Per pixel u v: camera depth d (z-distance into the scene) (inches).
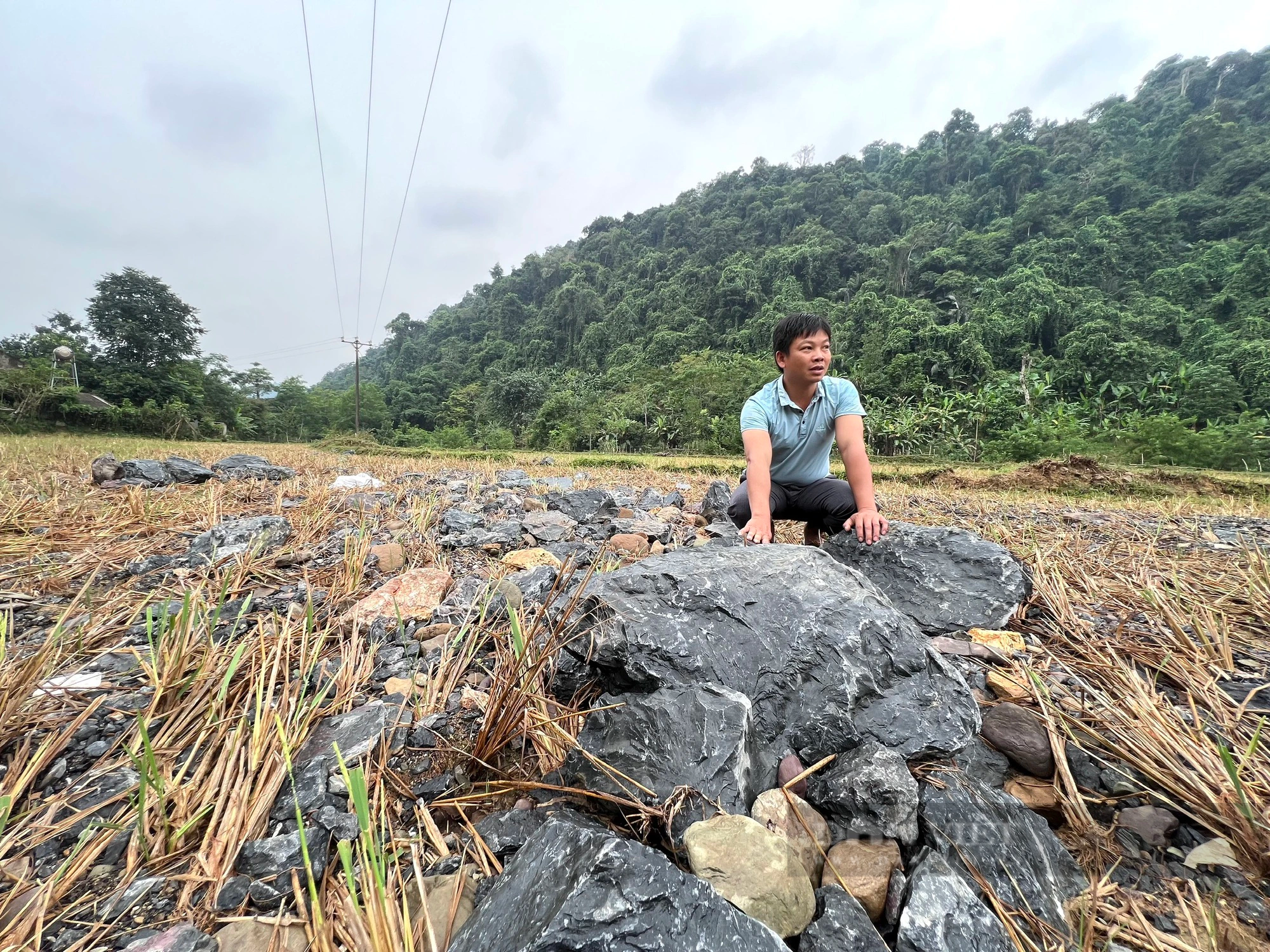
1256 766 56.1
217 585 112.2
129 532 154.4
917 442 1376.7
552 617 77.6
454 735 64.9
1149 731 61.9
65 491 207.8
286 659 75.8
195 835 51.3
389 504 211.3
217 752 61.1
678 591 69.7
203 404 1892.2
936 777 54.8
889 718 59.4
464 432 2116.1
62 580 114.5
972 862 46.0
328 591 111.8
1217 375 1445.6
